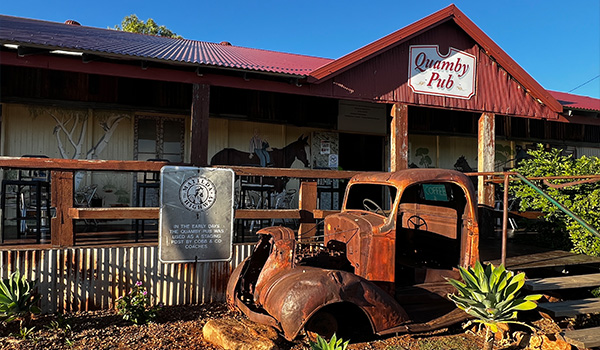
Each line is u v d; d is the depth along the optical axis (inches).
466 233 191.0
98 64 227.1
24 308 179.3
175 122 370.6
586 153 530.0
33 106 333.7
